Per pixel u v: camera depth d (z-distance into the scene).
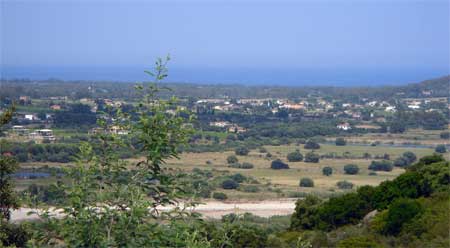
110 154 5.95
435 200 19.70
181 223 5.88
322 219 21.52
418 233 16.94
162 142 5.98
